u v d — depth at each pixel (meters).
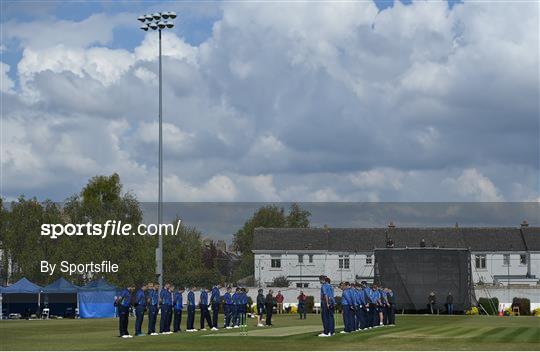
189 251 86.75
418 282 74.31
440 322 54.47
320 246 91.62
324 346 30.73
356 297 41.53
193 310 45.25
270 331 42.59
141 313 40.97
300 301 63.56
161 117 67.44
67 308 74.00
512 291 79.31
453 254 74.75
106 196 99.81
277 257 91.19
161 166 67.38
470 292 74.31
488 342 32.50
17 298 72.25
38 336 40.81
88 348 30.86
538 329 43.12
